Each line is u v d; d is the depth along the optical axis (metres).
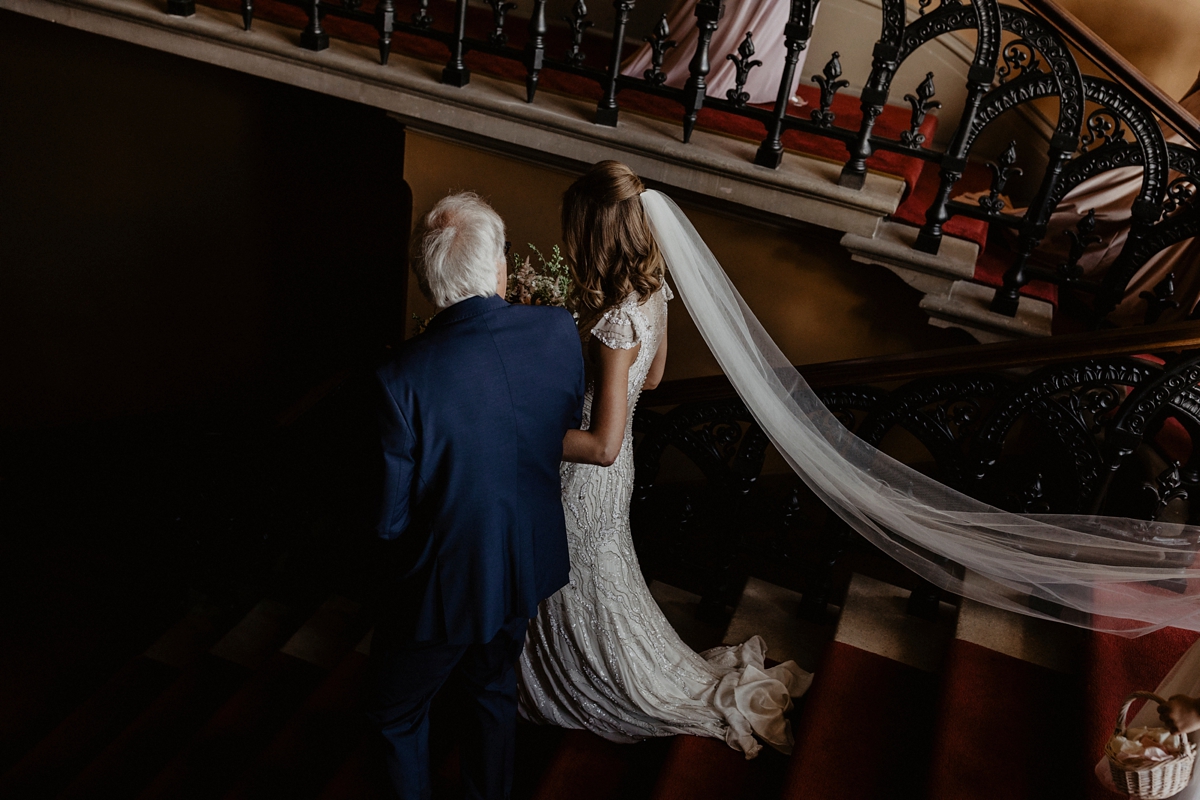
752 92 3.82
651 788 2.71
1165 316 3.87
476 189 3.98
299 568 4.20
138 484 4.77
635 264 2.27
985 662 2.80
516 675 2.80
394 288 6.26
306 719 3.09
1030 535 2.65
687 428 3.20
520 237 4.02
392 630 2.27
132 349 6.40
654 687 2.82
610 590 2.69
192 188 5.75
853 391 2.95
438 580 2.17
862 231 3.37
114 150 5.64
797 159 3.47
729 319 2.64
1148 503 2.79
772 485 4.20
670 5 4.72
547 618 2.77
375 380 2.00
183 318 6.27
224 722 3.26
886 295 3.69
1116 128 3.04
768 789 2.63
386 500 2.04
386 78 3.64
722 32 3.70
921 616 3.18
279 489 4.12
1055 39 2.97
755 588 3.46
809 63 4.54
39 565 4.96
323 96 5.32
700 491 4.46
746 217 3.67
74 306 6.25
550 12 5.00
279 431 4.11
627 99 3.72
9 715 4.00
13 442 6.39
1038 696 2.69
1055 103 4.29
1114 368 2.69
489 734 2.48
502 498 2.14
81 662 4.36
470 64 3.79
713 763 2.71
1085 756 2.30
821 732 2.67
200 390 6.56
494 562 2.18
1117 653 2.62
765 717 2.81
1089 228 3.18
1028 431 3.86
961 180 4.21
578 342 2.22
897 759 2.61
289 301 6.19
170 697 3.62
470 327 2.05
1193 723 1.77
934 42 4.34
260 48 3.76
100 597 4.78
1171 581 2.51
